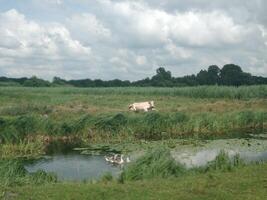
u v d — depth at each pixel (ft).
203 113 118.01
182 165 53.31
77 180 53.11
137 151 79.41
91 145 87.86
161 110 133.90
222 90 197.67
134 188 42.93
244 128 116.57
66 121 99.25
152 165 50.47
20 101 160.86
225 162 53.36
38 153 79.51
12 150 80.12
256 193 40.83
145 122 101.09
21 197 40.16
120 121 99.50
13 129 84.43
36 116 97.60
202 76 386.52
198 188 42.39
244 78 369.50
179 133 104.22
